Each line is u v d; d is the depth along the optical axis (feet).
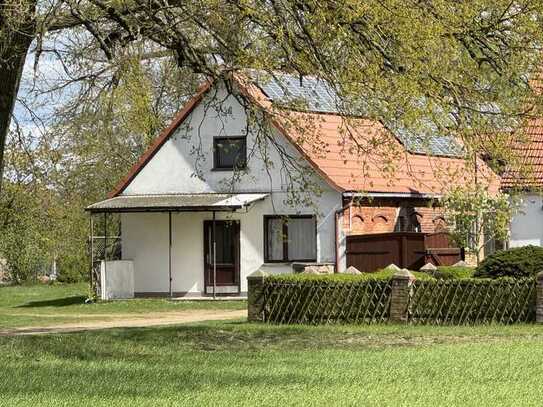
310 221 139.23
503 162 68.59
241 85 74.59
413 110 60.95
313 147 75.46
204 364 61.57
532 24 64.44
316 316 93.66
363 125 65.77
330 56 63.10
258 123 77.25
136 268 150.10
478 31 64.69
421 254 129.59
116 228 182.70
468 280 88.22
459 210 121.08
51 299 157.48
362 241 133.39
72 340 75.92
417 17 61.36
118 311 130.00
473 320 88.07
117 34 69.00
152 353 68.85
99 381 53.26
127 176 151.12
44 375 55.83
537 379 52.85
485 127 65.87
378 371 56.59
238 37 68.03
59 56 68.85
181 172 148.25
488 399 45.96
